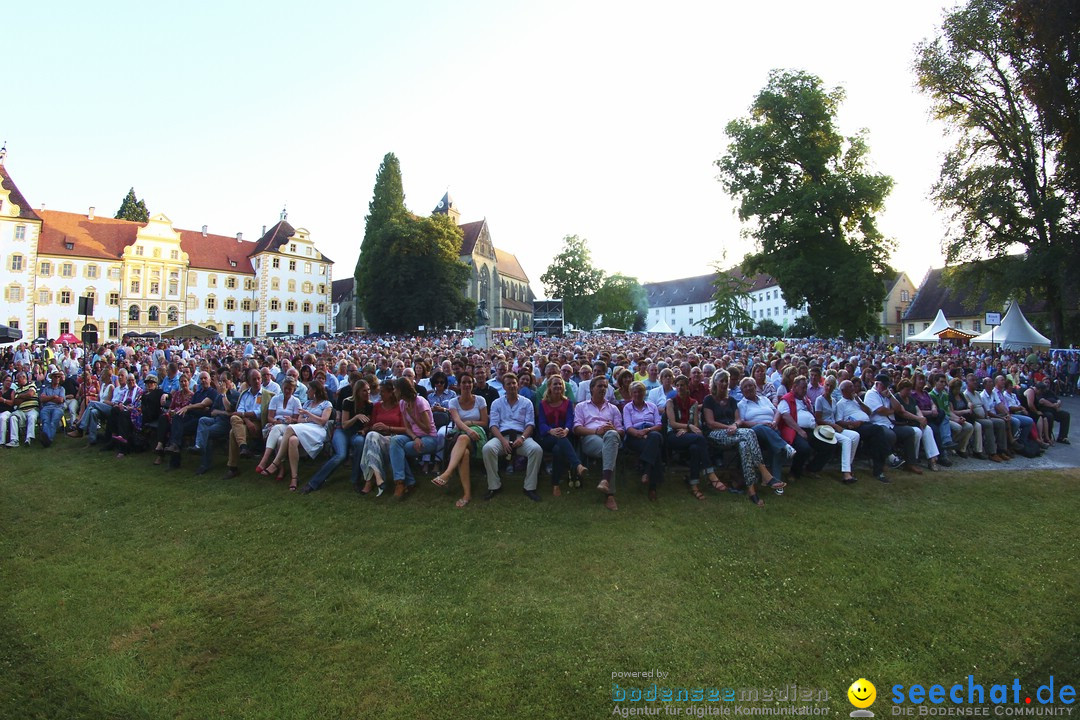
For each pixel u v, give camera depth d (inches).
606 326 3880.4
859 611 171.9
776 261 1384.1
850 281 1258.6
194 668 147.7
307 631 163.2
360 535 229.6
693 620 166.7
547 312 2331.4
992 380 422.9
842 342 1354.6
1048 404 408.5
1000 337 1107.3
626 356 581.0
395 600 178.9
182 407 335.0
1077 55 735.1
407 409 291.6
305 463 331.6
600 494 280.1
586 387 369.1
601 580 190.5
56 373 414.3
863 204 1283.2
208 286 2881.4
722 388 298.5
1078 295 935.0
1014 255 1037.8
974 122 1060.5
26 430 395.5
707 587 185.8
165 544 222.2
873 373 442.9
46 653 153.2
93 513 255.8
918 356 836.6
